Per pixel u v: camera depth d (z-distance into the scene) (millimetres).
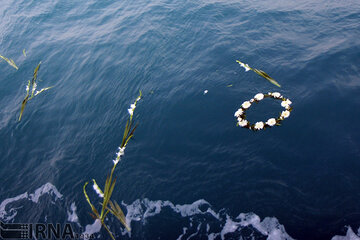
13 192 6961
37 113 9234
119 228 5805
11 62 10789
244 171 6340
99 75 10375
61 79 10633
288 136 6770
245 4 12797
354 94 7352
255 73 8758
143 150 7316
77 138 8117
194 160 6832
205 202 5984
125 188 6551
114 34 12625
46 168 7430
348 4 11320
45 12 15445
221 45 10430
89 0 16172
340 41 9305
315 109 7223
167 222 5770
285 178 6020
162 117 8102
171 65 10055
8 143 8359
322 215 5297
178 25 12242
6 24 14891
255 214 5586
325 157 6188
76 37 13039
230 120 7551
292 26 10633
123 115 8484
